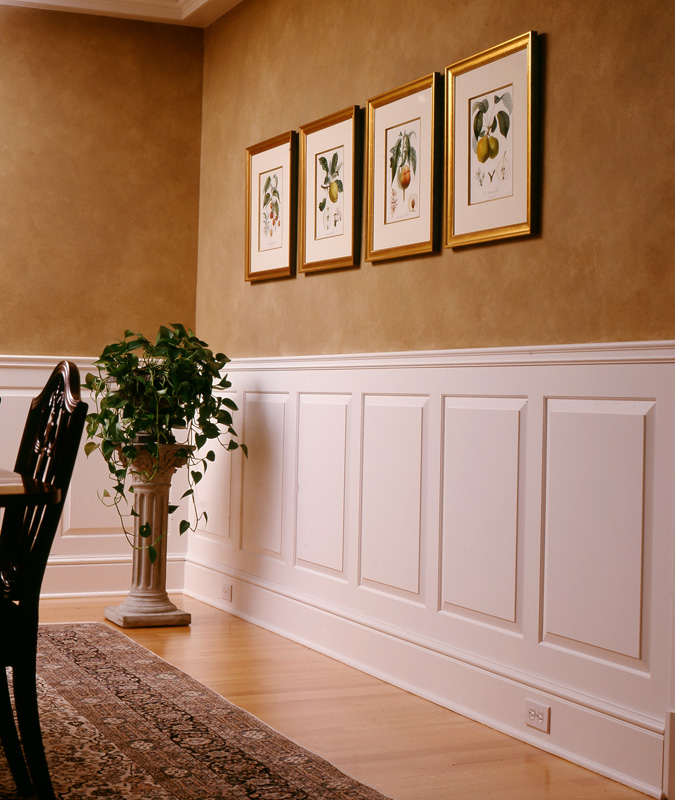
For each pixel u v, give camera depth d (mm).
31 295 5336
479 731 3252
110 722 3150
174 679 3686
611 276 2953
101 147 5480
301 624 4391
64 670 3754
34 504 2127
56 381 2727
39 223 5355
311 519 4391
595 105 3021
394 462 3854
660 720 2730
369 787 2670
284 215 4703
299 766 2812
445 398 3596
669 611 2719
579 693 2988
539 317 3225
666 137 2781
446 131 3621
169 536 5555
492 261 3432
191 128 5664
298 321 4613
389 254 3934
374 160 4051
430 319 3732
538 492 3170
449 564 3557
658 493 2758
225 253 5336
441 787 2721
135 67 5543
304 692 3619
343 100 4309
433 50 3754
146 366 4512
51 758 2812
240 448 5000
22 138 5324
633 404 2850
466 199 3527
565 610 3062
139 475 4652
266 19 4949
